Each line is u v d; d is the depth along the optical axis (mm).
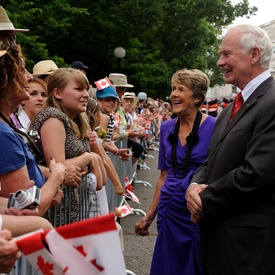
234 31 2779
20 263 2434
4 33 4270
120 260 1580
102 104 6238
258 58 2740
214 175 2746
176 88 3713
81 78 3582
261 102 2635
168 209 3594
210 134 3660
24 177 2316
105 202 4348
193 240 3506
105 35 18328
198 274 3508
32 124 3322
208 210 2654
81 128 3695
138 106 15359
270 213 2553
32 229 2023
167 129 3830
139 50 20172
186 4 21953
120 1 17828
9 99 2492
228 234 2629
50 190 2559
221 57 2832
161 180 3916
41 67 5473
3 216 2000
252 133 2625
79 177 3250
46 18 13938
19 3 12352
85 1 17109
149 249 5609
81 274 1581
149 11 17906
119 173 6895
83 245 1586
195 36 23562
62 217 3334
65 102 3559
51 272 1604
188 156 3635
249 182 2525
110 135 6293
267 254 2533
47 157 3205
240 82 2787
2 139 2271
